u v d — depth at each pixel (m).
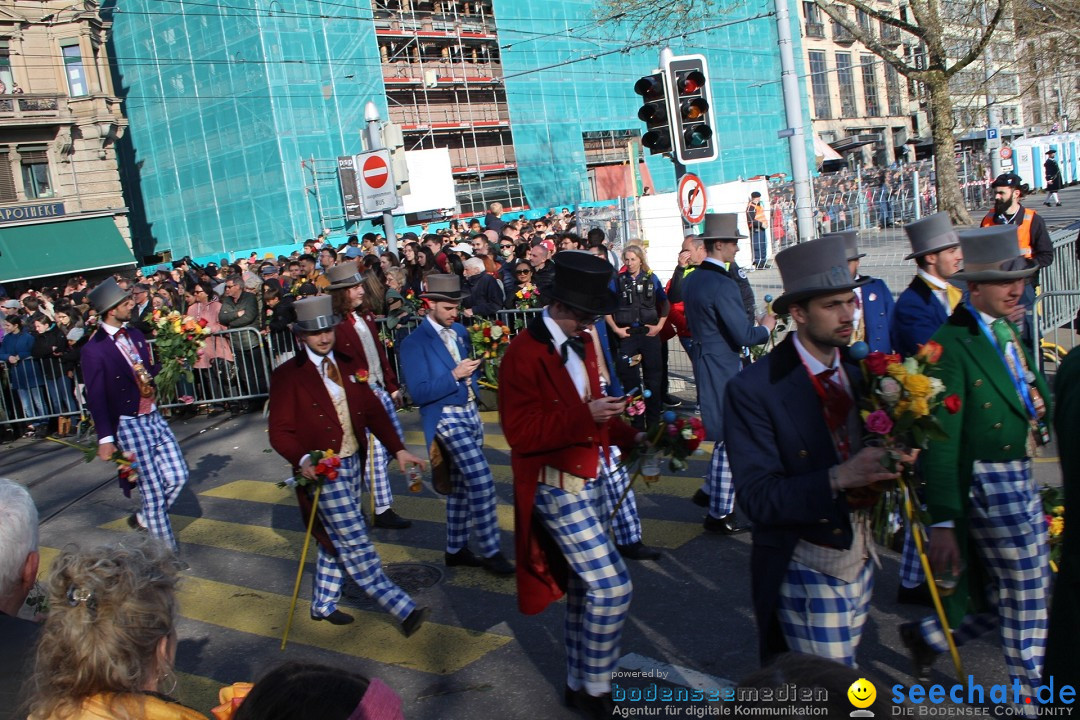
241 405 12.70
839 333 2.89
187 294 15.10
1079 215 22.52
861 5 18.50
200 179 35.16
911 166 18.03
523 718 4.12
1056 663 2.23
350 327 6.76
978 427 3.44
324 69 33.41
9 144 31.61
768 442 2.98
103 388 6.28
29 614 5.85
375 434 5.23
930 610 4.69
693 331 6.27
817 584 2.97
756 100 45.69
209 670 4.92
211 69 33.72
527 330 4.03
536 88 39.31
